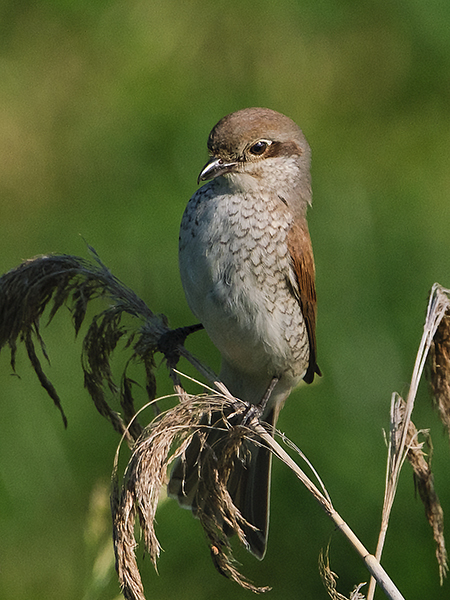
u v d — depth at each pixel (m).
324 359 10.80
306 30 16.42
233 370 8.21
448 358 6.57
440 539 6.28
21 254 12.52
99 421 10.26
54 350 10.91
